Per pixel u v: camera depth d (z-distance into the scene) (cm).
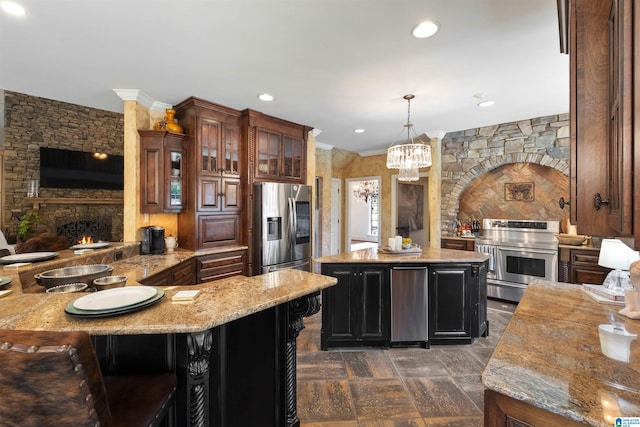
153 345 131
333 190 680
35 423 71
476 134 471
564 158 399
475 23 200
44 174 638
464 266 297
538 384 88
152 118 350
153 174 328
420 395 221
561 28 180
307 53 239
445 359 273
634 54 60
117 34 211
